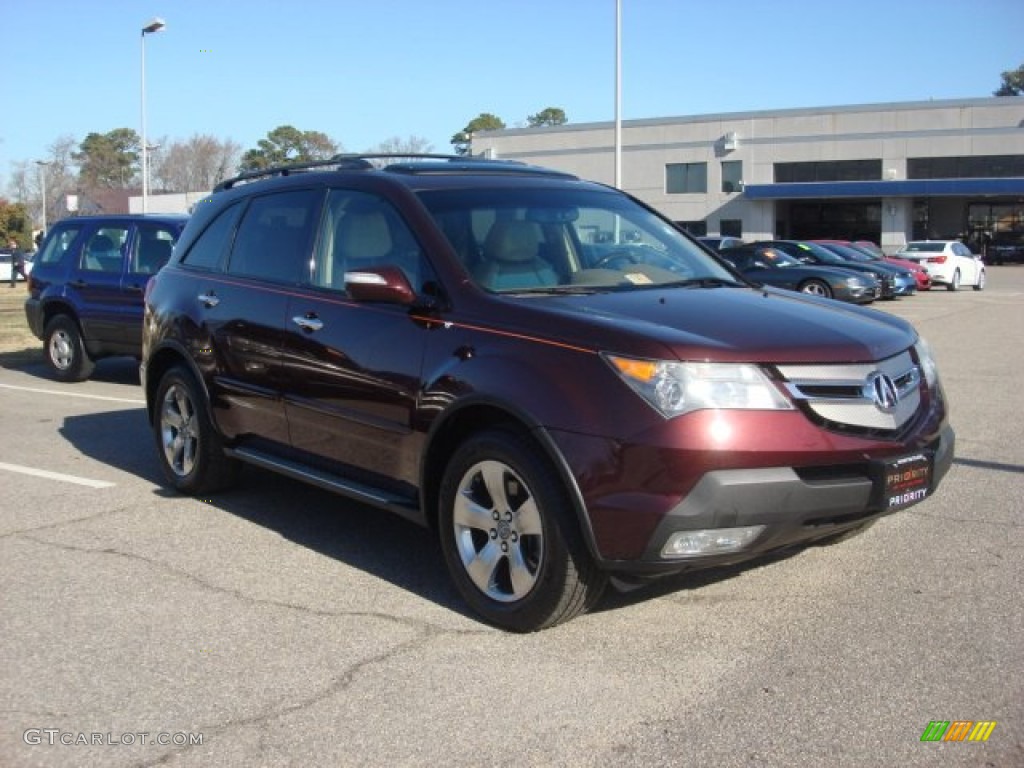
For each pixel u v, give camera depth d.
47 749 3.37
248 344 5.68
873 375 4.13
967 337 15.88
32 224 84.62
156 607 4.61
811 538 4.12
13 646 4.20
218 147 86.62
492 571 4.33
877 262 25.91
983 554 5.13
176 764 3.27
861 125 51.06
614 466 3.84
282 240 5.75
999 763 3.19
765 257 22.25
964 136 49.22
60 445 8.28
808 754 3.25
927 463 4.24
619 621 4.35
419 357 4.57
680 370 3.83
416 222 4.89
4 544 5.56
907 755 3.24
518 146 58.84
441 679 3.84
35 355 14.98
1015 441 7.83
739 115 53.44
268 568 5.13
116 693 3.77
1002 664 3.87
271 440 5.68
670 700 3.63
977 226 52.03
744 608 4.46
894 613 4.38
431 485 4.62
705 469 3.75
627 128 55.84
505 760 3.26
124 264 11.40
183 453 6.50
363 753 3.32
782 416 3.88
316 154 81.94
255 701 3.69
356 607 4.59
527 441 4.15
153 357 6.60
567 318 4.15
